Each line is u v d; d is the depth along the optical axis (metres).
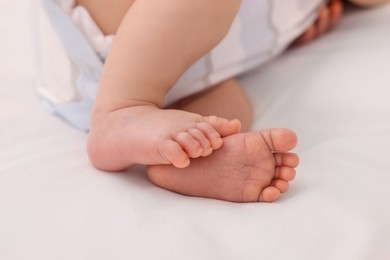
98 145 0.38
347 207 0.34
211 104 0.44
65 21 0.42
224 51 0.45
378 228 0.33
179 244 0.32
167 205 0.35
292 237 0.32
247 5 0.46
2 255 0.32
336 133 0.43
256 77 0.51
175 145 0.34
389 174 0.38
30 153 0.41
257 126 0.45
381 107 0.45
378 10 0.61
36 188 0.37
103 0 0.41
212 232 0.33
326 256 0.31
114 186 0.37
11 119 0.46
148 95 0.39
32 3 0.49
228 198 0.36
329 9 0.57
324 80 0.49
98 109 0.39
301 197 0.36
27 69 0.54
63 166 0.39
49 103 0.48
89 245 0.32
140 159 0.36
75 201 0.36
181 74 0.40
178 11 0.38
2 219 0.34
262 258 0.31
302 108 0.46
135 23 0.38
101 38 0.42
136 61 0.38
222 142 0.35
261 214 0.34
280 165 0.36
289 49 0.55
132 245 0.32
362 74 0.48
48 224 0.34
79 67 0.44
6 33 0.60
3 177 0.38
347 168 0.38
